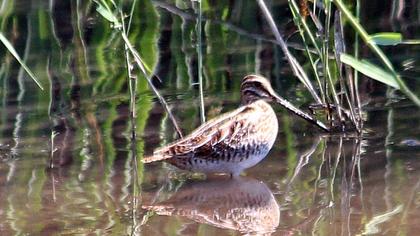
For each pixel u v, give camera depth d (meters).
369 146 10.97
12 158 11.00
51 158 10.98
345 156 10.77
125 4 15.80
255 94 11.11
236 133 10.34
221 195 9.96
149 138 11.44
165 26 15.22
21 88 13.21
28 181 10.38
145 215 9.46
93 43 14.80
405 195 9.64
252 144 10.41
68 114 12.34
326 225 9.06
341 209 9.41
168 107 12.05
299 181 10.22
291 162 10.75
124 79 13.43
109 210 9.62
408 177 10.06
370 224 9.02
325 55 11.33
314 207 9.52
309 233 8.91
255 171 10.62
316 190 9.94
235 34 14.85
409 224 8.96
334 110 11.66
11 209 9.67
